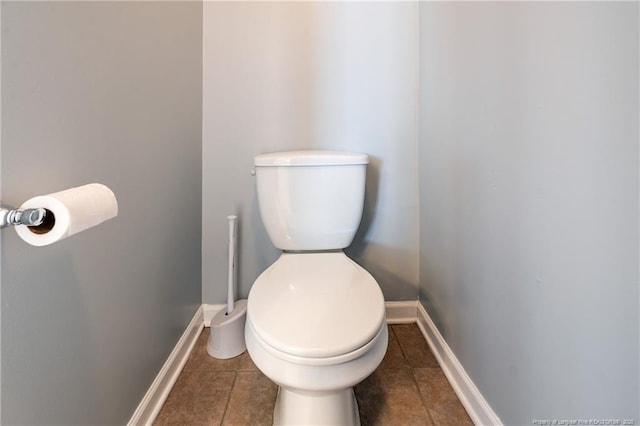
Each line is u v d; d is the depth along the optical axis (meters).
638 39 0.44
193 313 1.30
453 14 1.01
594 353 0.53
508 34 0.73
